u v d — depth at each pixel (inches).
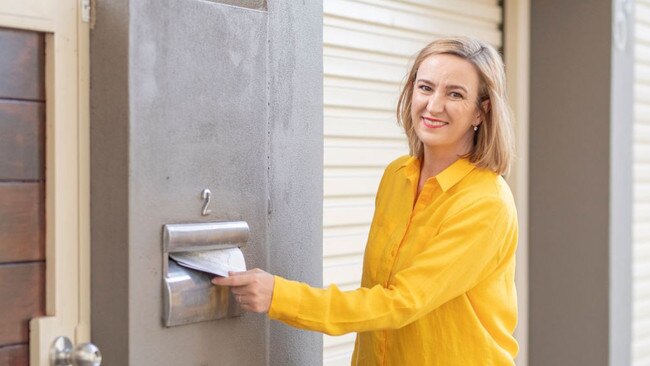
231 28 104.8
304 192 121.3
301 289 98.3
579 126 181.2
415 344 105.8
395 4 154.3
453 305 105.1
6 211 92.0
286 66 117.1
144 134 95.5
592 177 180.4
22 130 93.1
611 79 177.8
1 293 92.0
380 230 110.9
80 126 97.4
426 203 106.4
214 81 103.0
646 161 210.8
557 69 183.0
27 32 93.3
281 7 115.9
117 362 96.6
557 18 182.5
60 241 96.0
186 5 99.3
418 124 104.7
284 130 117.0
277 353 116.2
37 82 94.4
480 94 103.7
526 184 186.5
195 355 102.3
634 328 207.8
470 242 100.0
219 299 103.3
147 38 95.4
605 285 179.6
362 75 149.0
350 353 150.3
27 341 94.6
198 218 101.8
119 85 94.7
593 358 181.3
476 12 173.6
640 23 207.9
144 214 95.8
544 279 186.4
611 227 179.2
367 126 151.1
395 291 98.8
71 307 97.6
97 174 97.7
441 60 102.4
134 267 95.0
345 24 145.6
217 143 103.7
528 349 188.7
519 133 183.2
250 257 109.0
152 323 97.2
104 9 96.0
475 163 104.9
